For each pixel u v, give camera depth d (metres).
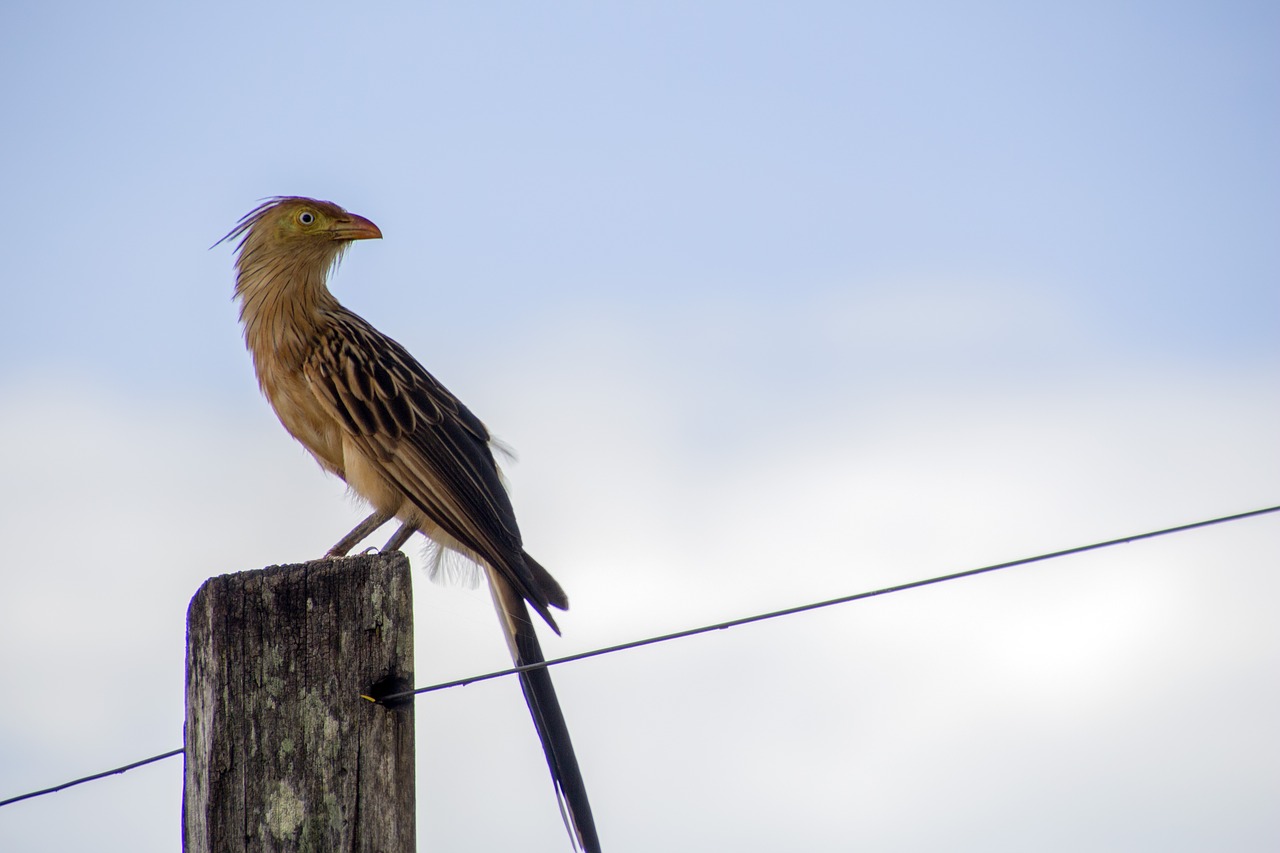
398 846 6.57
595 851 8.58
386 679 6.68
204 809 6.51
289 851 6.45
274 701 6.58
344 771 6.54
